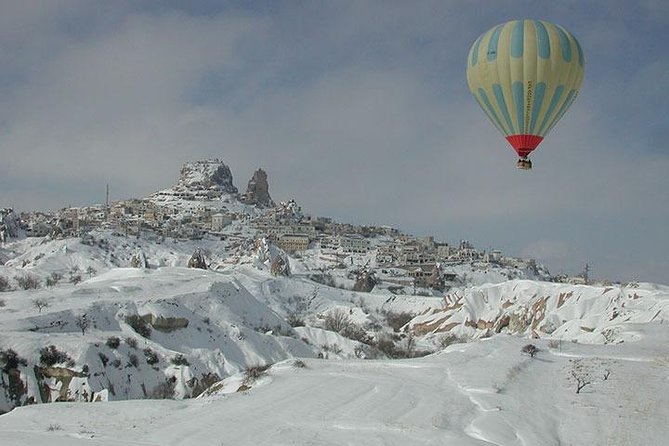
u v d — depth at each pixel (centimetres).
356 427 4356
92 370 9000
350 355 13512
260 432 4306
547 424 4556
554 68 6153
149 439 4253
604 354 6625
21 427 4638
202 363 10750
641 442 4225
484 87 6481
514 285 16975
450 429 4381
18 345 8956
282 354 12244
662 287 14588
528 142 6506
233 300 13788
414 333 17400
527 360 6281
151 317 11262
